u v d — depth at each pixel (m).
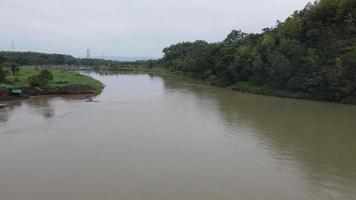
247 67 75.56
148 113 44.94
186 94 65.94
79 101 55.56
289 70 64.81
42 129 35.66
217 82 85.12
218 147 29.91
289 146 30.50
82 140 31.61
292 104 54.44
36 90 60.84
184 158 26.89
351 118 43.03
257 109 48.84
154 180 22.58
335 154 28.50
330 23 69.56
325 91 59.25
